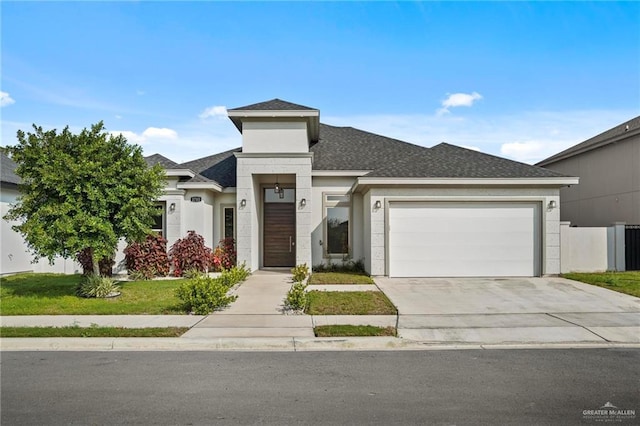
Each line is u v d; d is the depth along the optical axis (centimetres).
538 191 1422
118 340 737
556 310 955
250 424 429
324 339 739
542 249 1412
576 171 2156
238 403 483
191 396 505
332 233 1666
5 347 727
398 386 536
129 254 1460
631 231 1541
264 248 1742
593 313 928
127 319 880
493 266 1419
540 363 632
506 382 550
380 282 1323
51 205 1021
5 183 1526
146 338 745
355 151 1823
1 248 1526
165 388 532
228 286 1179
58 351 708
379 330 788
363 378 567
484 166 1480
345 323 849
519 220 1424
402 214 1430
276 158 1518
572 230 1522
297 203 1513
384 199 1424
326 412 457
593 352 690
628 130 1758
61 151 1038
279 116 1518
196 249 1489
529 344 739
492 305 1005
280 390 524
